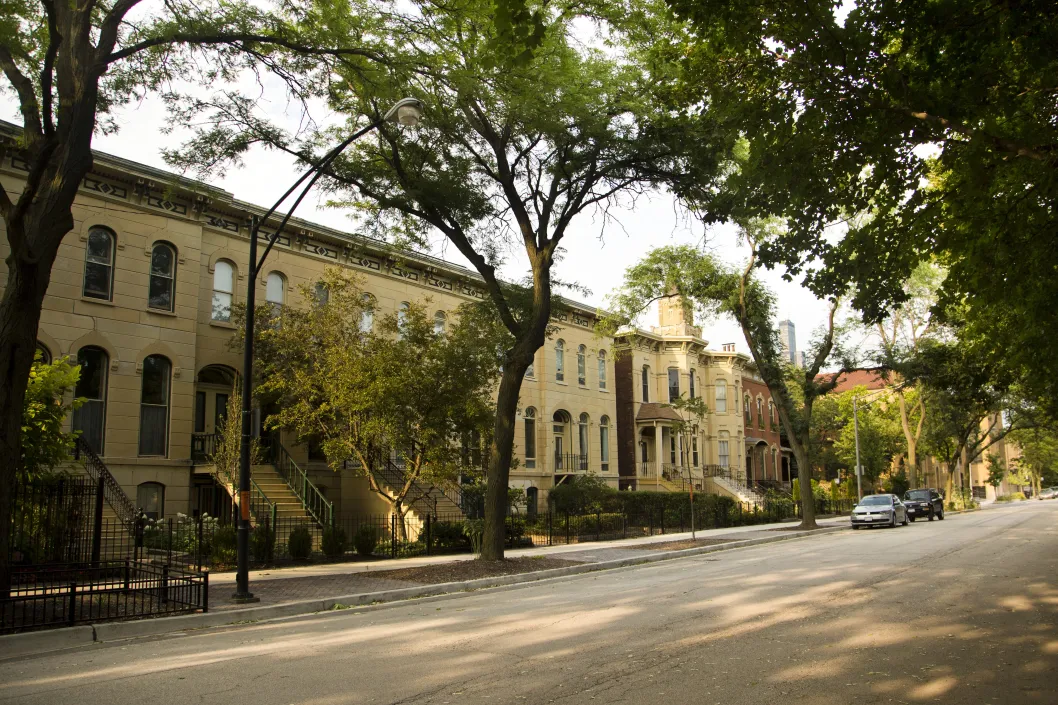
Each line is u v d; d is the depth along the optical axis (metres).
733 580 14.64
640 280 31.20
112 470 20.03
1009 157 8.83
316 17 13.51
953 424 51.69
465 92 14.33
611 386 39.31
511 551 22.23
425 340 22.36
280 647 9.14
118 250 20.84
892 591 12.49
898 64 9.24
